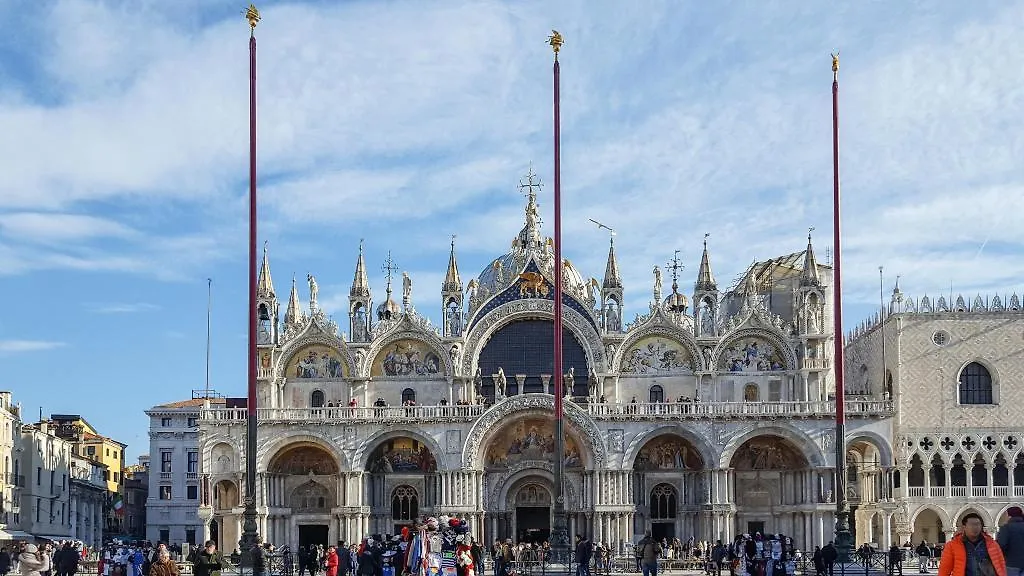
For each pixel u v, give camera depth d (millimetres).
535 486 116875
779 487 115812
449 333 119688
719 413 112562
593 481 112188
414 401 119312
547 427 116562
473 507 112375
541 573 82000
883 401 112750
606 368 118000
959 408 116188
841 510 80062
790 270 142375
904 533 114188
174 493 160750
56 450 141375
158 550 43906
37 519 132375
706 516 111750
